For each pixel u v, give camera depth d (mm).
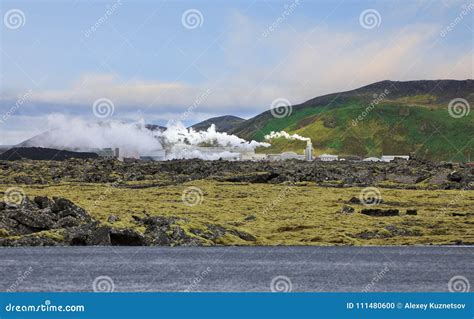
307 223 172875
